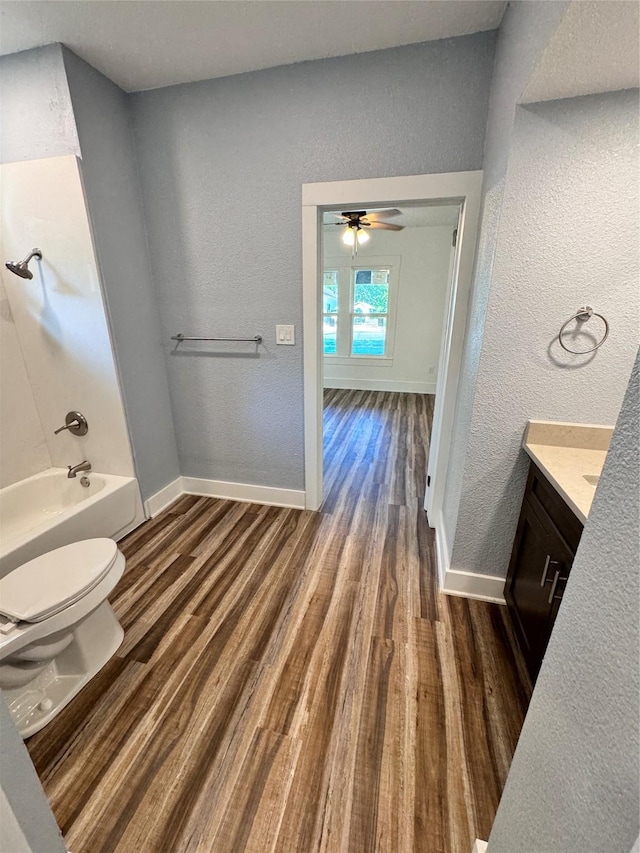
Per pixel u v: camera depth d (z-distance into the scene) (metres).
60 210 1.86
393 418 4.80
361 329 6.13
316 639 1.57
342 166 1.85
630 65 0.98
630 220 1.21
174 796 1.06
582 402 1.41
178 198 2.12
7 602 1.23
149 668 1.44
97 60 1.75
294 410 2.40
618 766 0.40
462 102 1.64
